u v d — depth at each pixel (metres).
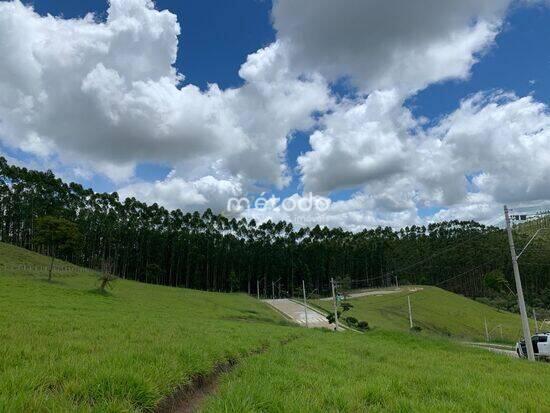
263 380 7.79
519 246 91.81
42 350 8.59
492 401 7.16
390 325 86.00
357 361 13.09
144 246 139.62
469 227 178.62
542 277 131.25
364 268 170.38
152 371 6.75
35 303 28.81
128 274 140.25
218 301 80.62
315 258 156.88
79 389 5.47
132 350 8.79
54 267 77.81
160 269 132.50
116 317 23.27
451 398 7.41
